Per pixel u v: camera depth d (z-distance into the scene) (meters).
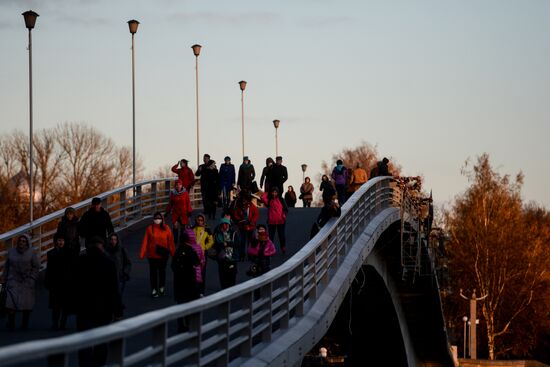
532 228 101.19
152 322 12.38
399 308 56.50
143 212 43.56
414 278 50.38
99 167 104.38
